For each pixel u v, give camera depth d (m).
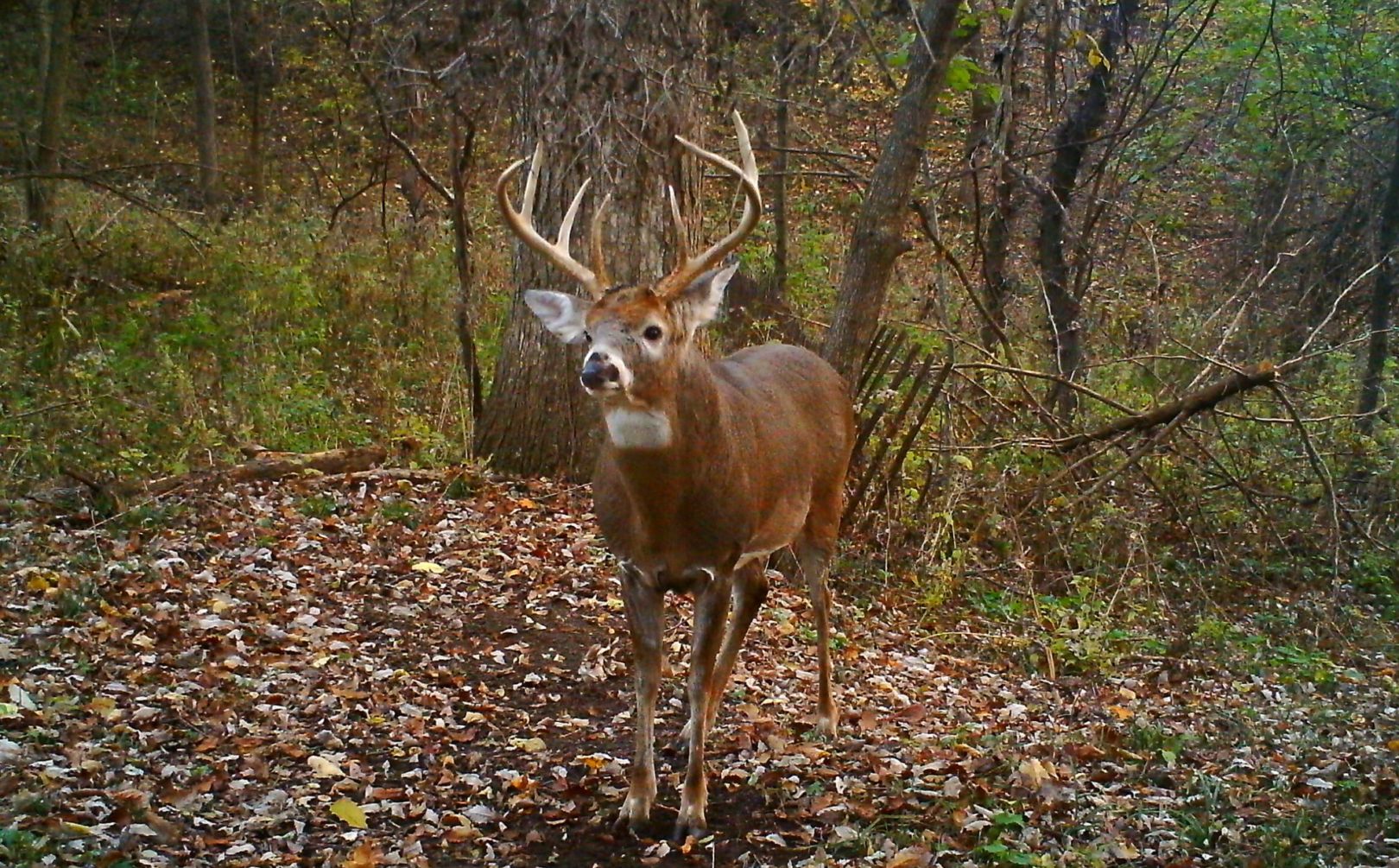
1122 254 14.01
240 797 5.39
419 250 14.04
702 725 5.40
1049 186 12.33
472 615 7.49
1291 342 12.09
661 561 5.40
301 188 18.78
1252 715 7.02
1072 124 12.36
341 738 6.02
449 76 10.06
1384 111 12.76
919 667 7.69
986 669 7.93
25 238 13.45
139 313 12.37
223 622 6.91
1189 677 7.95
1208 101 14.18
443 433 10.41
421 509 8.88
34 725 5.65
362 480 9.31
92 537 7.87
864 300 9.11
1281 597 9.70
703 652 5.44
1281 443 10.74
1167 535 10.27
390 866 4.97
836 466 6.80
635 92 9.12
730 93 10.72
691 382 5.19
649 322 5.02
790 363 6.72
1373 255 12.88
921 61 8.95
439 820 5.38
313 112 20.78
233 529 8.22
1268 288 13.14
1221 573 9.69
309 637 6.97
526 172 9.50
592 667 7.01
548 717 6.47
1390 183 12.35
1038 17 12.78
